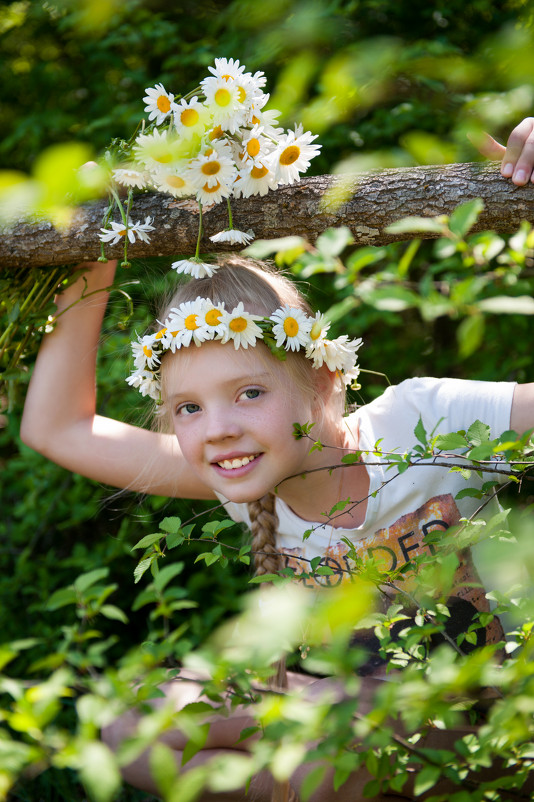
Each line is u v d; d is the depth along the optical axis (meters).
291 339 1.40
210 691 0.94
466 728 1.43
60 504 2.44
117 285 1.62
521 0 2.15
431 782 0.93
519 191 1.35
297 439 1.39
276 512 1.66
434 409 1.55
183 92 2.67
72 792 1.93
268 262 1.74
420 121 2.34
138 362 1.52
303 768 1.42
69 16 2.61
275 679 1.27
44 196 0.69
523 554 0.83
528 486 1.87
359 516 1.60
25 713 0.84
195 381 1.41
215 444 1.41
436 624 1.22
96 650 0.93
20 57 3.07
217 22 2.43
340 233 1.16
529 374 2.46
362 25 2.32
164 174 1.33
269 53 2.00
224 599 2.30
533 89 1.57
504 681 0.88
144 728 0.84
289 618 0.75
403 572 1.17
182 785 0.81
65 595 0.97
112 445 1.71
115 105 2.85
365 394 2.65
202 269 1.43
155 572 1.13
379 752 0.99
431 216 1.39
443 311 1.04
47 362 1.68
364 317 2.44
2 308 1.65
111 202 1.47
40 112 2.95
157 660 0.94
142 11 2.64
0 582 2.42
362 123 2.54
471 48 2.27
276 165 1.39
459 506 1.54
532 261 2.16
